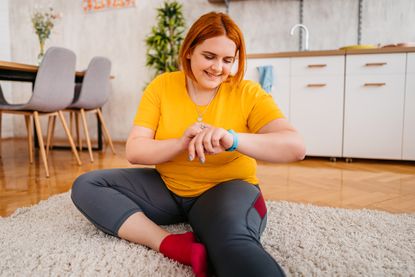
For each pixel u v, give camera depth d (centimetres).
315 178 212
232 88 101
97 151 340
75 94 351
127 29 419
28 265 87
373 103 275
